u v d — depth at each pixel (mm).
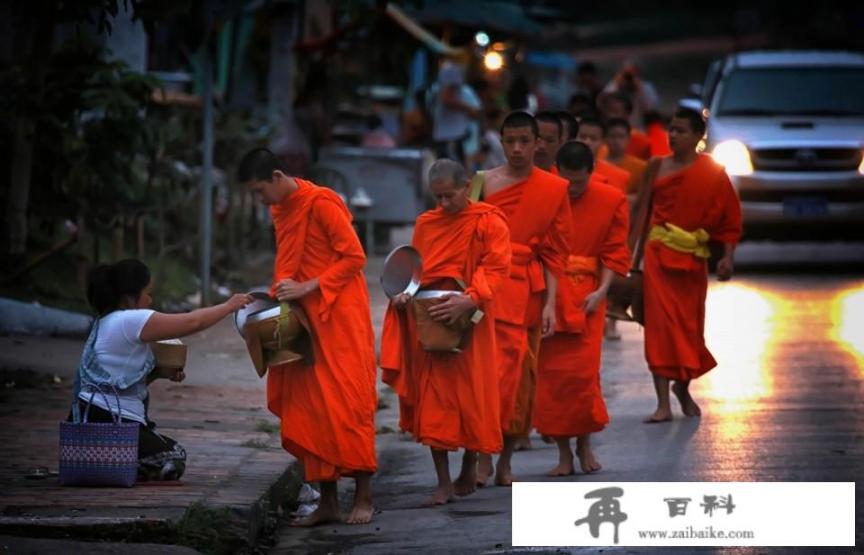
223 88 53750
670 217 27562
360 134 59656
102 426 19156
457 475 23109
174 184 39250
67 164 33812
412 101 74500
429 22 68625
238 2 35062
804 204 47781
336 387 19328
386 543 18938
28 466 20734
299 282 19547
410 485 22500
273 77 50969
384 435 26328
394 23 54375
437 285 20594
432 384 20641
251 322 19250
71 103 33469
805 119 49250
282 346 19141
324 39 50469
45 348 30656
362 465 19500
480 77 71625
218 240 44062
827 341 34531
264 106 55656
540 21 88000
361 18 33406
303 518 20250
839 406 27344
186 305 37094
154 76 34594
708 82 54562
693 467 22641
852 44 93500
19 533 17531
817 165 47812
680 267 26953
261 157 19453
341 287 19375
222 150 42062
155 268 38000
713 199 27516
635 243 28281
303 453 19609
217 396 27391
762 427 25625
